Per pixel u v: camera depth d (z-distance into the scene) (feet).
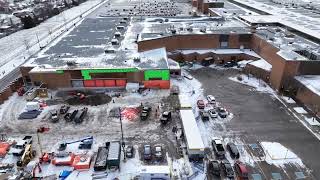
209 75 264.93
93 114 200.34
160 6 544.21
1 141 172.76
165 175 139.74
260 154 162.81
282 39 277.64
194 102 215.92
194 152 154.10
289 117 198.08
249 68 263.49
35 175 147.95
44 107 209.97
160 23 357.20
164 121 187.32
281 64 223.71
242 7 466.70
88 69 227.40
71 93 228.84
